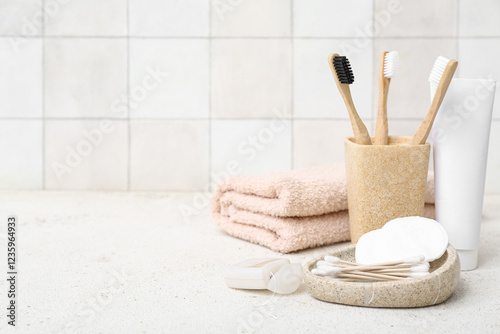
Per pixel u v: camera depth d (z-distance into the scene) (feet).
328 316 2.35
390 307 2.42
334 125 5.28
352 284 2.43
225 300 2.55
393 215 3.07
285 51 5.25
